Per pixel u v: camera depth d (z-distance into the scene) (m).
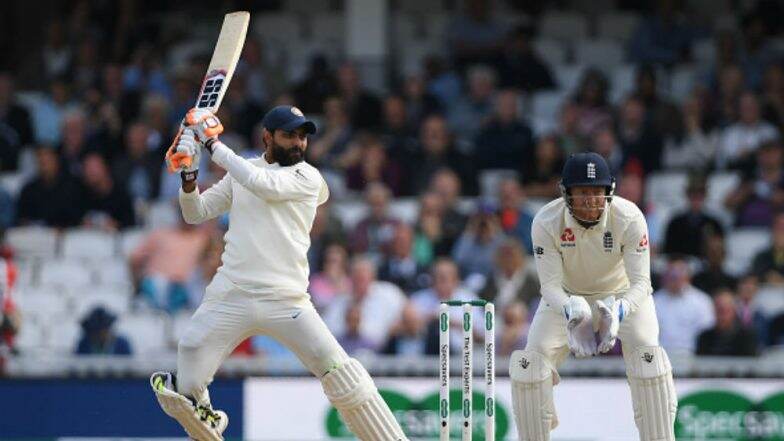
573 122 43.38
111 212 42.88
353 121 44.94
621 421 32.84
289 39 50.50
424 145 43.16
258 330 22.78
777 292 38.72
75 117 44.53
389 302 36.88
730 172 43.41
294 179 22.50
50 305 40.16
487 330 22.86
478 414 32.81
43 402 33.19
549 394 23.38
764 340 37.59
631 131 43.50
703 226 39.72
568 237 22.92
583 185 22.34
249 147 44.19
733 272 40.50
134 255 40.28
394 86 48.44
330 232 40.06
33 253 42.22
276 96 47.88
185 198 22.86
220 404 33.09
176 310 39.31
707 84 46.16
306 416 33.06
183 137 22.42
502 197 39.97
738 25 49.25
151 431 33.09
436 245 39.53
